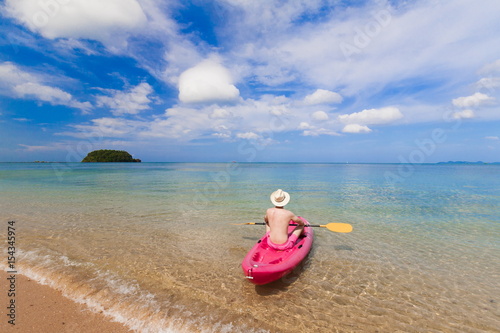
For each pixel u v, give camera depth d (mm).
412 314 3602
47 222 7980
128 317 3463
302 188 17500
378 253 5789
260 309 3662
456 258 5531
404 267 5086
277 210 5090
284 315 3537
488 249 6066
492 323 3418
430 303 3873
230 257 5484
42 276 4531
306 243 5582
